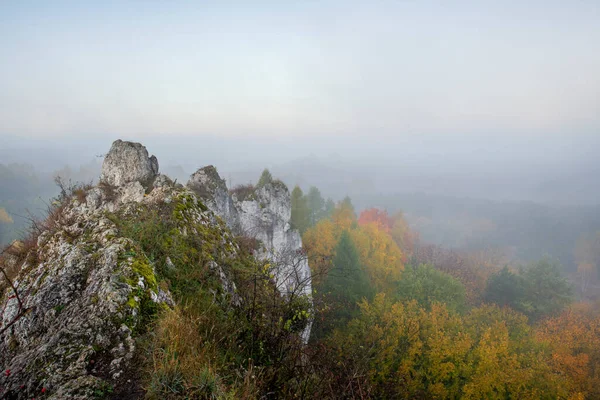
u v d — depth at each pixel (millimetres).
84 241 5602
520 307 43125
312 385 4645
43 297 4602
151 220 6113
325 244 40156
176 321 3951
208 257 6207
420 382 20828
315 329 16797
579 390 26078
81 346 3576
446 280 35938
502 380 19938
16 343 4371
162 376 3238
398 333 22984
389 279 41406
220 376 3600
